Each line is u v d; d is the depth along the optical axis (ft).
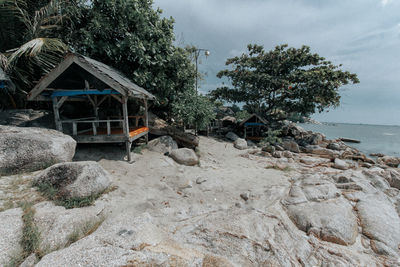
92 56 36.09
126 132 25.88
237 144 54.03
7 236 9.39
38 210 12.24
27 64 29.43
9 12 27.27
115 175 22.02
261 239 12.25
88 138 26.05
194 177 25.58
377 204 18.26
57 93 24.75
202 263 8.55
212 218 14.47
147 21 38.17
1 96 30.73
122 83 24.31
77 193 14.83
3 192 13.52
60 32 33.27
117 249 8.17
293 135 78.95
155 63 38.37
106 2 32.63
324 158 45.93
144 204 16.97
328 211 16.21
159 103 45.09
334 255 11.97
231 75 86.33
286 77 77.41
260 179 26.66
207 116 46.68
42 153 17.71
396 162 48.11
